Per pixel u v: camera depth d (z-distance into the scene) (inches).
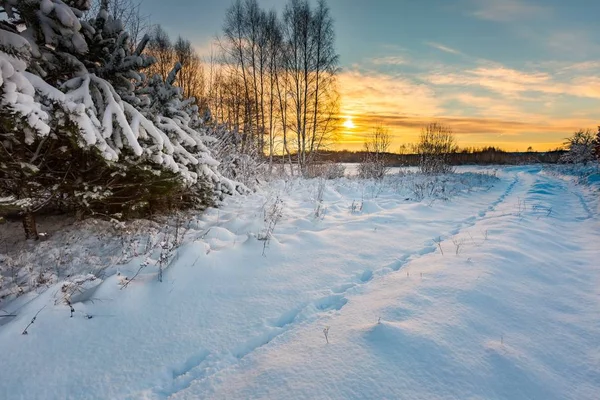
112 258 188.9
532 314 123.3
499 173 1190.9
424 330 106.7
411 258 190.5
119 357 103.8
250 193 413.7
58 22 155.4
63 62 170.6
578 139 1234.0
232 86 870.4
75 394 89.7
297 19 770.8
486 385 85.4
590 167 991.0
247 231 235.6
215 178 291.4
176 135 238.2
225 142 424.8
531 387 85.7
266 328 119.3
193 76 1007.0
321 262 180.1
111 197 224.8
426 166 860.6
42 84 143.3
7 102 122.7
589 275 165.3
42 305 119.6
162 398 88.8
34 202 196.9
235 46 809.5
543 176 1043.9
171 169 218.8
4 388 90.3
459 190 512.4
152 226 252.1
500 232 239.0
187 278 149.2
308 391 84.0
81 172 201.6
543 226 271.0
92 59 188.2
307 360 96.3
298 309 133.3
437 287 140.3
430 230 257.8
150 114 219.3
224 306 134.1
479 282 143.8
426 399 80.3
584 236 249.3
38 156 177.0
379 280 157.0
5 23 155.3
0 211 182.9
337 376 88.8
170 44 925.8
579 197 488.7
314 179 619.2
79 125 148.6
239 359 102.7
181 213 297.3
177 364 102.2
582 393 84.7
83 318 119.3
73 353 104.3
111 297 130.4
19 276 165.2
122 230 229.6
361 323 114.9
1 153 162.2
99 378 95.2
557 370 93.0
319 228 252.2
